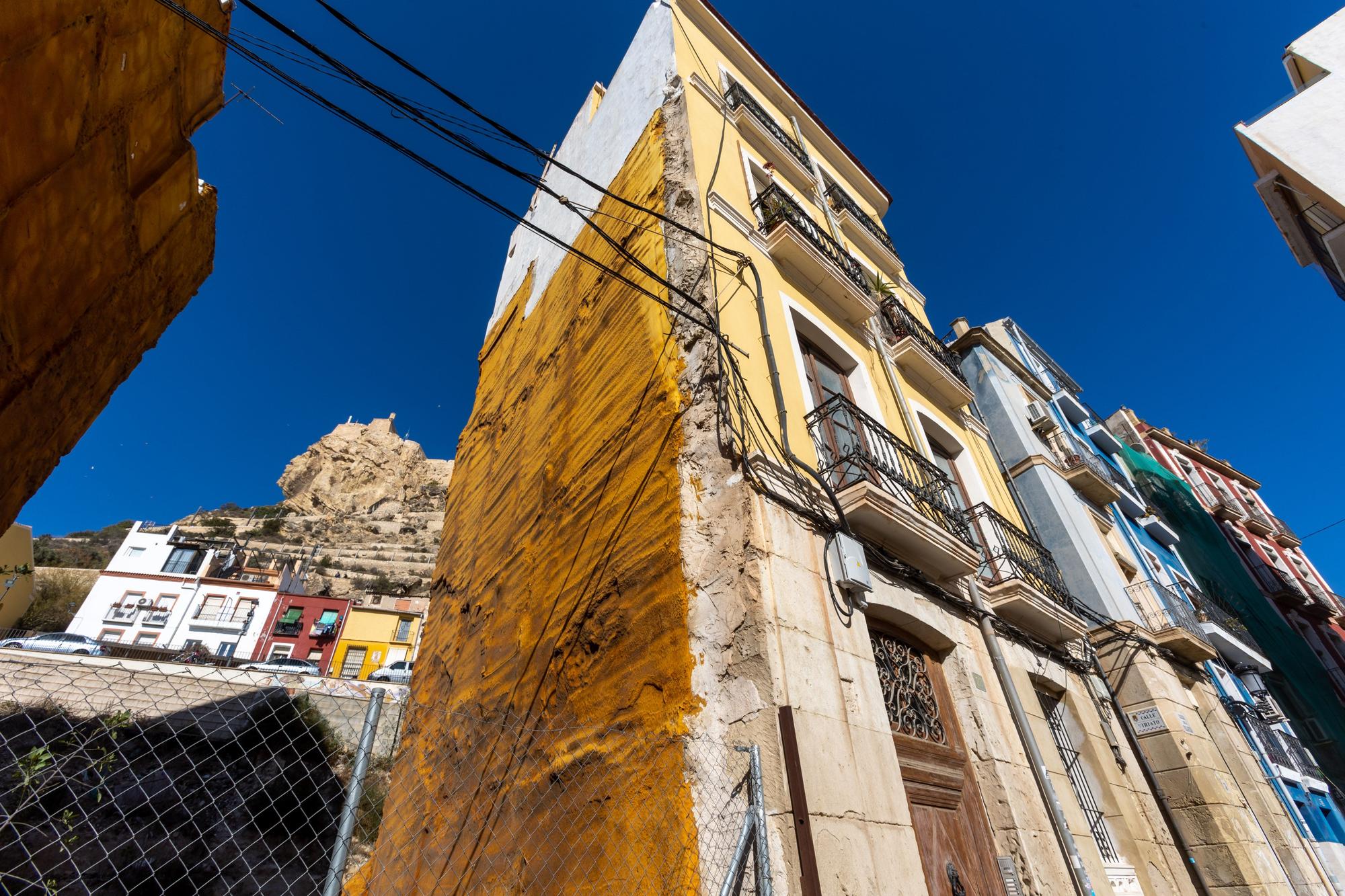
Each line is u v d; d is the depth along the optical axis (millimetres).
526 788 5340
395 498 91875
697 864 3676
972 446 10102
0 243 3533
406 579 66000
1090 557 10664
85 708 8406
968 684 5898
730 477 4934
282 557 64125
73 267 4246
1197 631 11477
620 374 6660
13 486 4227
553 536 6676
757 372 5844
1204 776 8109
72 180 4020
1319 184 8438
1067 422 15031
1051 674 7523
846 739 4113
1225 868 7531
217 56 5238
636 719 4590
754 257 7039
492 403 11062
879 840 3857
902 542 5941
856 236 11188
